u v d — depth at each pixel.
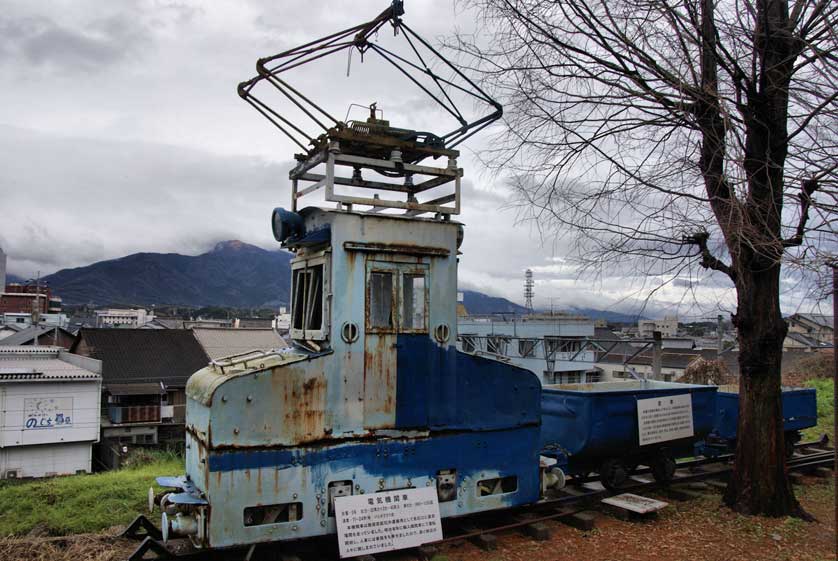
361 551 6.13
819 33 6.61
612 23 7.06
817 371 25.92
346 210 6.58
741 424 8.38
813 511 8.40
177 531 5.68
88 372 28.75
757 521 7.79
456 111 7.73
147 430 33.12
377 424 6.51
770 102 7.51
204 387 6.14
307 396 6.17
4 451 26.47
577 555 6.71
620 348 27.81
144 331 38.56
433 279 6.97
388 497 6.43
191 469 6.59
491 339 21.53
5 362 31.34
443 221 7.09
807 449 12.42
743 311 8.32
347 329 6.43
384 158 7.58
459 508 6.95
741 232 6.41
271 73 6.61
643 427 8.99
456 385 7.01
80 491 8.59
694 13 6.86
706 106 7.28
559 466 8.65
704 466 10.69
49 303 82.94
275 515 6.10
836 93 6.10
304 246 7.19
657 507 7.84
